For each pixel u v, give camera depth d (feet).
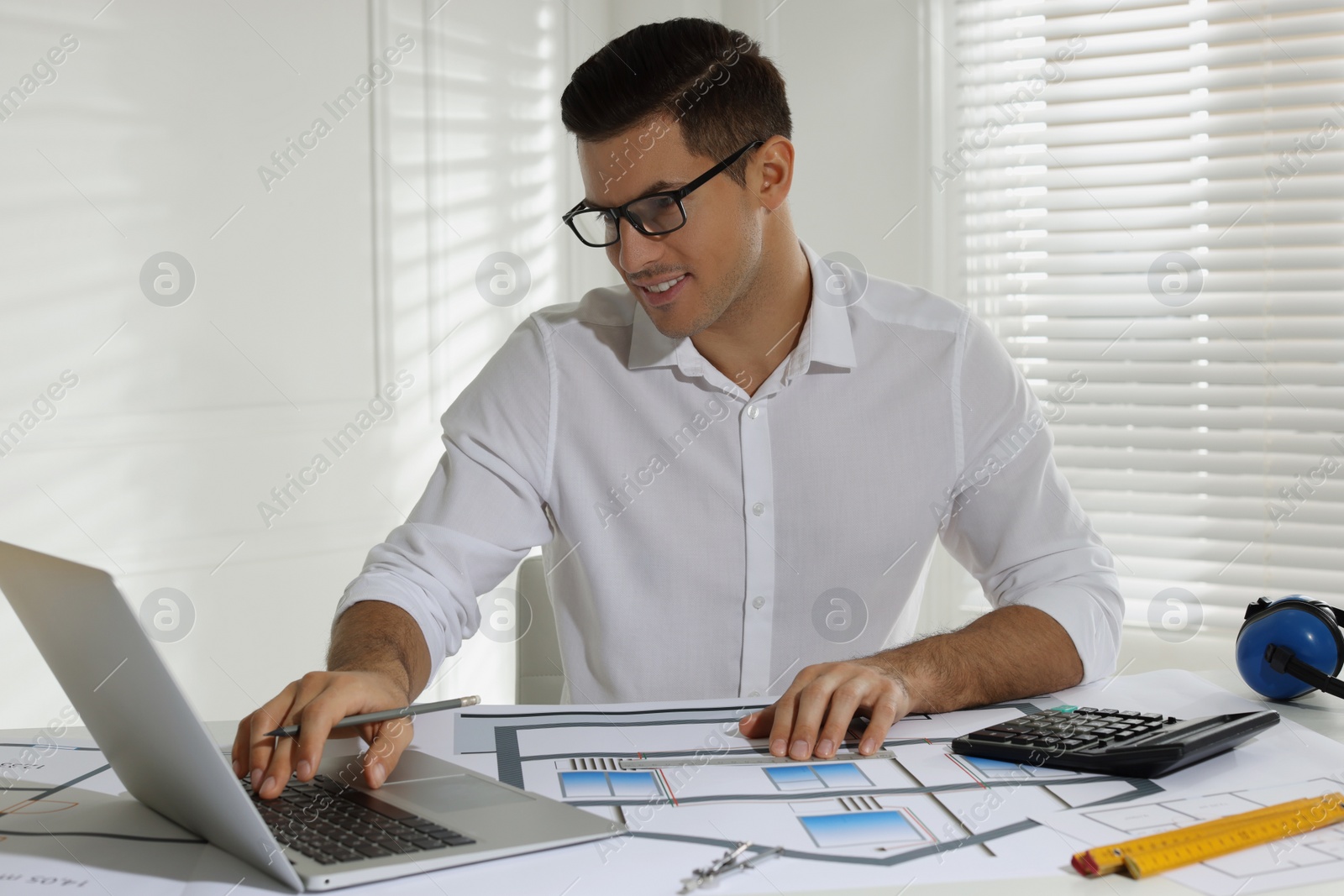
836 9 8.68
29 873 2.11
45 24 6.19
